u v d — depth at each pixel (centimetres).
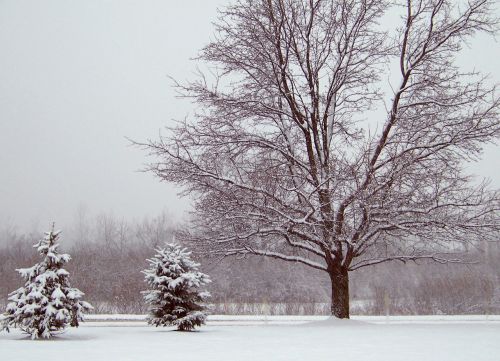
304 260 1559
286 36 1560
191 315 1278
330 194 1394
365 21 1609
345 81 1631
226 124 1542
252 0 1550
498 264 3578
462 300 3231
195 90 1529
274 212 1430
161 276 1338
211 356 691
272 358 666
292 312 2941
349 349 780
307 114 1619
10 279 3822
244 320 2156
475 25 1488
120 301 3020
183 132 1497
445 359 657
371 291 4200
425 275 3903
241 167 1524
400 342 891
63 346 841
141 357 679
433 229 1433
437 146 1452
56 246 1113
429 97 1519
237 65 1562
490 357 679
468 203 1409
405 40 1524
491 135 1405
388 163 1477
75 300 1088
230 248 1509
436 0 1502
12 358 672
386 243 1538
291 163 1544
